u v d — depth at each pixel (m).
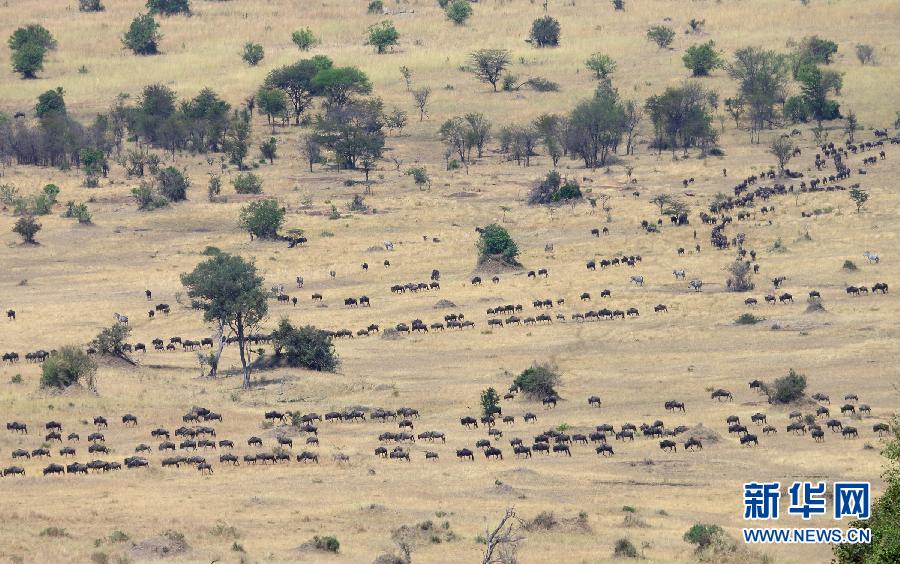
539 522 114.81
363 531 112.44
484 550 103.94
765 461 146.38
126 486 135.88
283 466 148.25
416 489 134.50
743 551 103.38
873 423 163.88
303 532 111.69
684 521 119.12
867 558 79.56
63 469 143.62
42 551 99.12
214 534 109.44
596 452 154.12
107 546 102.94
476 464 149.88
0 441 159.38
